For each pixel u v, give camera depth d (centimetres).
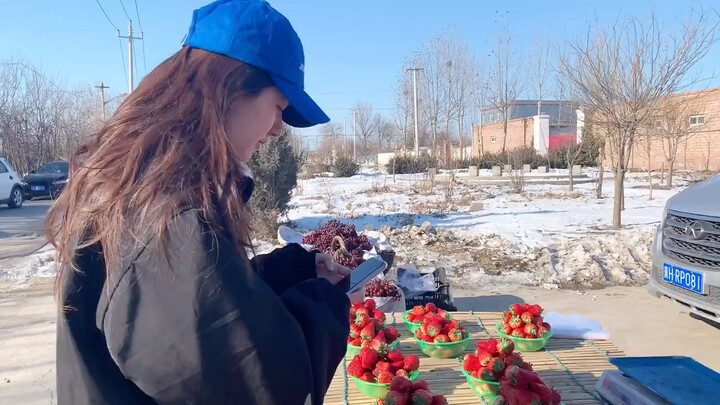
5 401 369
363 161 4650
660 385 221
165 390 82
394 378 226
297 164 1052
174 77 96
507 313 337
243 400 83
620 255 745
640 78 1033
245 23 98
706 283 430
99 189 89
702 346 457
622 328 505
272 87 101
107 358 89
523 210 1344
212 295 79
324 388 96
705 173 2378
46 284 678
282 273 126
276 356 83
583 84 1120
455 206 1447
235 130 97
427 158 2328
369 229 994
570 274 695
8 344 475
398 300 447
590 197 1622
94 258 91
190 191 84
